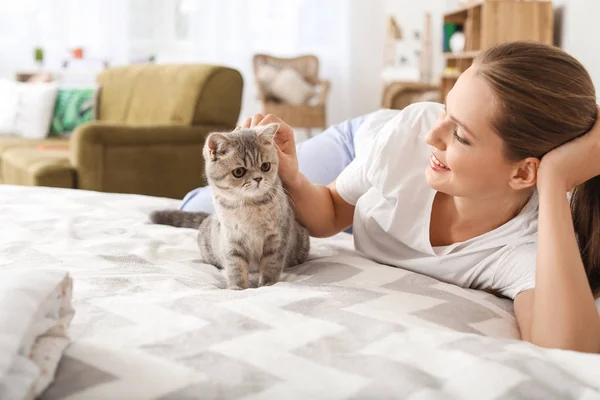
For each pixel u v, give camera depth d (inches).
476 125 43.3
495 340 36.2
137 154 146.1
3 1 246.4
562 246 41.9
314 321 38.2
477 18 196.4
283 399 29.9
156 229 71.2
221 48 268.1
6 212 74.7
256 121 67.8
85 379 31.2
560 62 43.6
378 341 35.5
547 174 43.8
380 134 57.7
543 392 30.2
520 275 48.9
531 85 42.3
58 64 252.2
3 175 160.4
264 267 56.2
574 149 43.6
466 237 52.8
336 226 65.0
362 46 282.4
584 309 40.6
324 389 30.5
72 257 57.1
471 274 52.5
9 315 29.6
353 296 44.4
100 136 140.3
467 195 46.9
